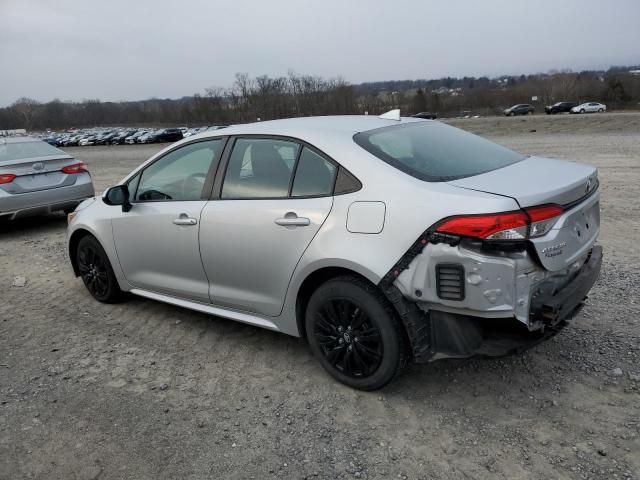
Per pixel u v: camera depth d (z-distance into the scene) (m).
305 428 3.09
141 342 4.31
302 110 98.88
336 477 2.70
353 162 3.27
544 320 2.89
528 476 2.60
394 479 2.65
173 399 3.46
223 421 3.20
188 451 2.94
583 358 3.59
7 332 4.64
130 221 4.47
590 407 3.08
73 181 8.78
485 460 2.73
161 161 4.38
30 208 8.30
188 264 4.11
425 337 3.04
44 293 5.64
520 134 35.28
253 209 3.62
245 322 3.89
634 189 9.50
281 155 3.62
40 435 3.14
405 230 2.94
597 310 4.29
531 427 2.95
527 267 2.80
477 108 89.31
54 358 4.10
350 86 98.69
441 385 3.42
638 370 3.41
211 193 3.94
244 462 2.84
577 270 3.29
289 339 4.21
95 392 3.58
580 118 46.59
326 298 3.35
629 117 43.41
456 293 2.83
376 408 3.23
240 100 102.69
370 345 3.25
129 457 2.92
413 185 3.03
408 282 2.95
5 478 2.79
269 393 3.47
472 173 3.23
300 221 3.36
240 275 3.78
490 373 3.50
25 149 8.83
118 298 5.12
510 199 2.77
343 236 3.18
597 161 14.45
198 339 4.31
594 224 3.40
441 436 2.94
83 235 5.19
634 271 5.14
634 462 2.63
